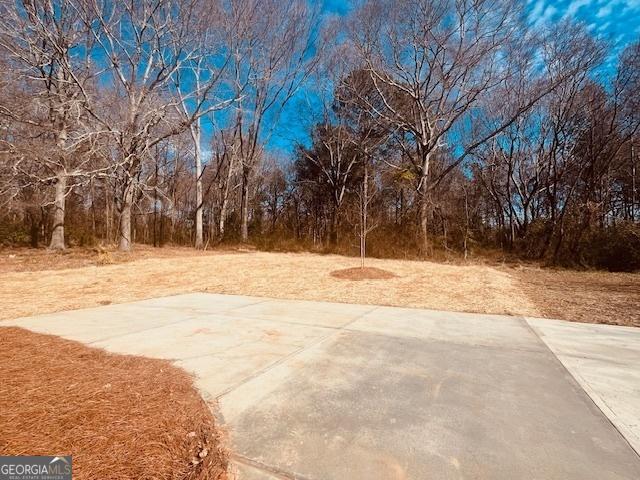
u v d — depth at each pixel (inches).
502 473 68.5
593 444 78.6
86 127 501.7
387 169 844.6
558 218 654.5
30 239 691.4
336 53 828.6
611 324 191.3
